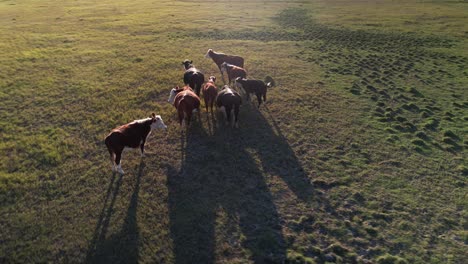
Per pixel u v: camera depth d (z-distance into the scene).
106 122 15.06
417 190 11.45
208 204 10.42
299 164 12.56
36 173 11.69
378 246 9.26
